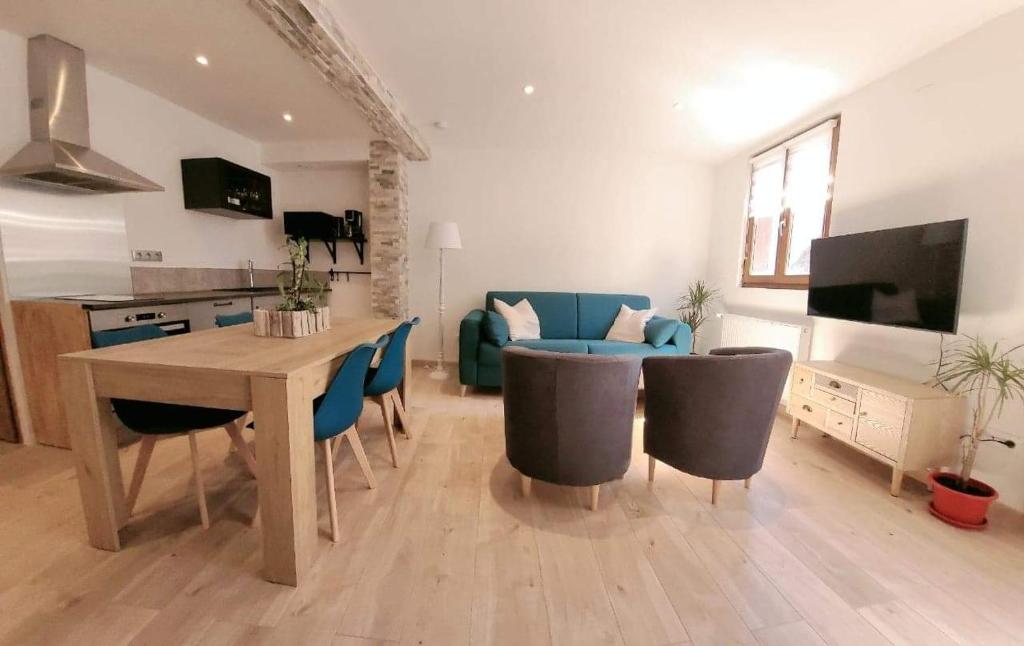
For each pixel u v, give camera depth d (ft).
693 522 5.77
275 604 4.13
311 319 6.36
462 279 14.85
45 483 6.28
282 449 4.23
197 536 5.14
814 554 5.13
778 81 8.57
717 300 14.33
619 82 8.88
